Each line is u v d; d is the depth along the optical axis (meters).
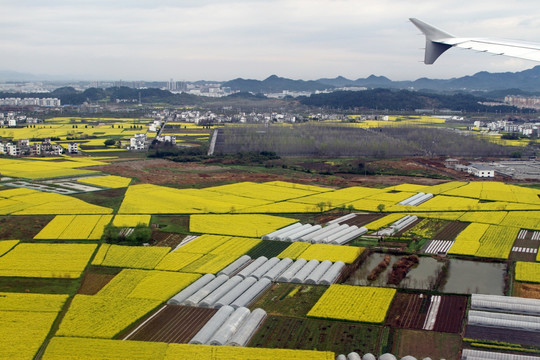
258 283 125.00
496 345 98.06
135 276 130.62
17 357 91.56
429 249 154.00
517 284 126.88
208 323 104.44
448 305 115.12
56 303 114.19
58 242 158.50
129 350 93.94
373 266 141.25
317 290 123.31
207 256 146.25
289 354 92.62
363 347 97.50
